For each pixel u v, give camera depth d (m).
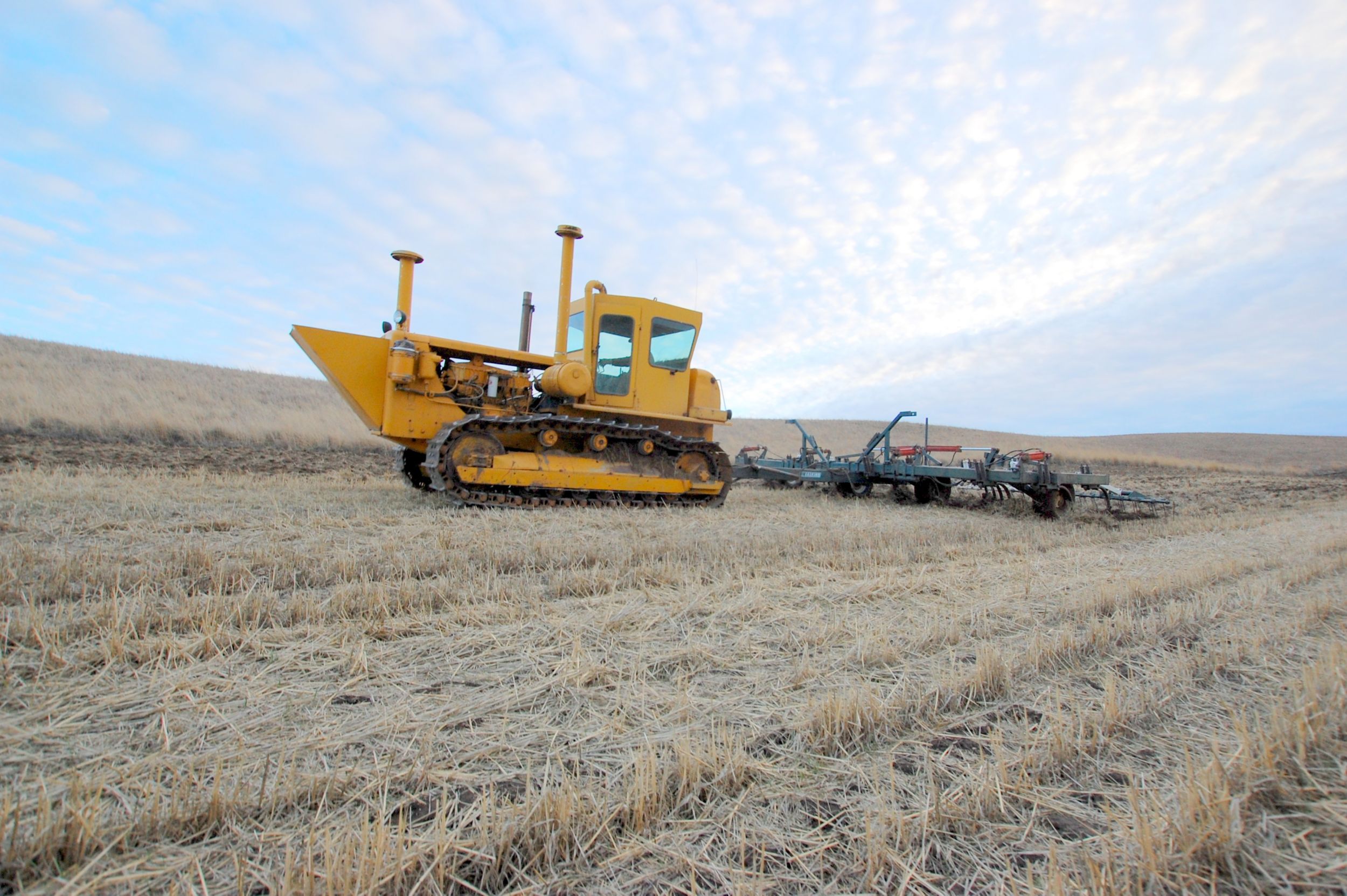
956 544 7.20
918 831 1.91
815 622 3.98
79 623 3.18
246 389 27.09
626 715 2.62
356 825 1.82
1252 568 6.16
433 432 8.43
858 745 2.44
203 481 9.70
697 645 3.45
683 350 10.15
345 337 8.15
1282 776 2.25
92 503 6.81
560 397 8.98
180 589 3.84
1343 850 1.87
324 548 5.18
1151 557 6.75
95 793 1.90
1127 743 2.52
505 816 1.85
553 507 8.52
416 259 8.58
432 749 2.28
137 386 22.36
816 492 13.51
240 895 1.51
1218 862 1.80
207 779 2.02
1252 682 3.20
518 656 3.22
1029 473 9.92
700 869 1.74
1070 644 3.54
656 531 6.89
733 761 2.16
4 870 1.57
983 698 2.93
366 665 2.96
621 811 1.92
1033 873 1.74
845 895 1.66
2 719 2.33
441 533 5.95
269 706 2.57
